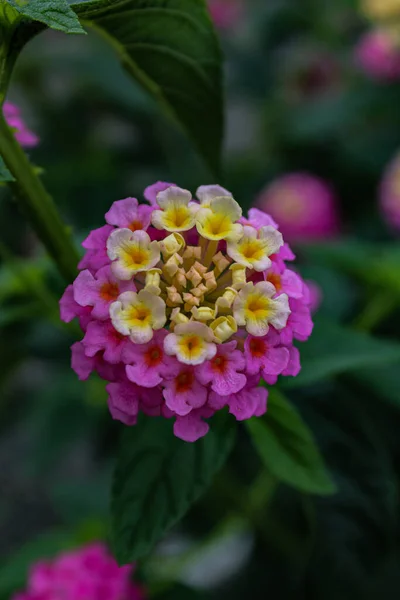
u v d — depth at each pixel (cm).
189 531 44
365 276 33
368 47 56
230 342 22
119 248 23
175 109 28
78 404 52
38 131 58
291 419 25
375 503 30
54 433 53
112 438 50
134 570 36
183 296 23
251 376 23
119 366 23
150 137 59
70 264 26
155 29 26
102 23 25
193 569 53
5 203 53
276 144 63
